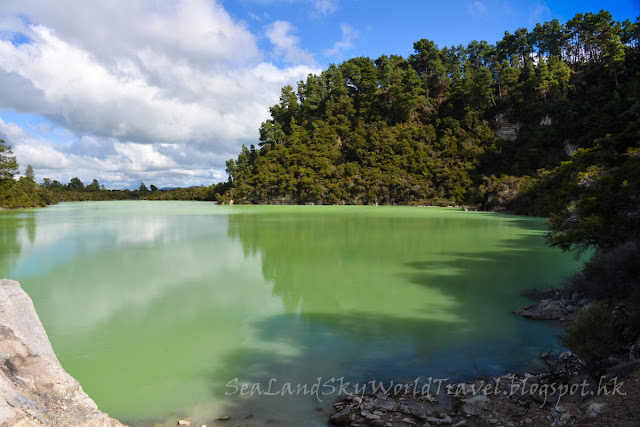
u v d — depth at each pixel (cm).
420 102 13938
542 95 11419
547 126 10344
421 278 2058
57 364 674
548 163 9206
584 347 774
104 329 1353
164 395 886
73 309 1591
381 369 998
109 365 1060
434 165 11412
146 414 804
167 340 1248
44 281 2080
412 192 11075
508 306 1539
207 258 2736
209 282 2031
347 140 13588
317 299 1695
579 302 1361
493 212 7906
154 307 1606
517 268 2278
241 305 1620
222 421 767
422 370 983
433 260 2572
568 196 3516
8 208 10988
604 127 6619
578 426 597
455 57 15175
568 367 899
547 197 6291
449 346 1142
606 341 776
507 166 10425
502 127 11769
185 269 2366
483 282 1952
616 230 1496
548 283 1881
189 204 14038
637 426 530
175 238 3831
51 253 2973
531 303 1573
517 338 1184
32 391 603
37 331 708
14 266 2489
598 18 11825
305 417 772
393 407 768
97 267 2441
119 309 1582
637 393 615
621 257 1247
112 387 930
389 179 11350
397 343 1180
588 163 4334
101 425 615
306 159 13000
